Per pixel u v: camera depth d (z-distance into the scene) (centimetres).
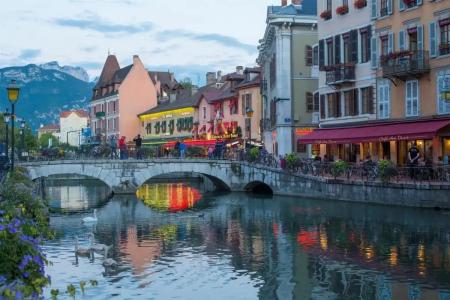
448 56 3453
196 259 2245
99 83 10962
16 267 842
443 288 1711
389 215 3050
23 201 1730
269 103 6038
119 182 5228
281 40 5266
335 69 4391
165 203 4556
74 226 3253
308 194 4284
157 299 1702
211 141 6462
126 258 2289
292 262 2131
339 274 1922
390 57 3775
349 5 4353
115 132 9831
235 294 1741
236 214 3625
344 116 4428
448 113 3456
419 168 3253
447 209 3058
